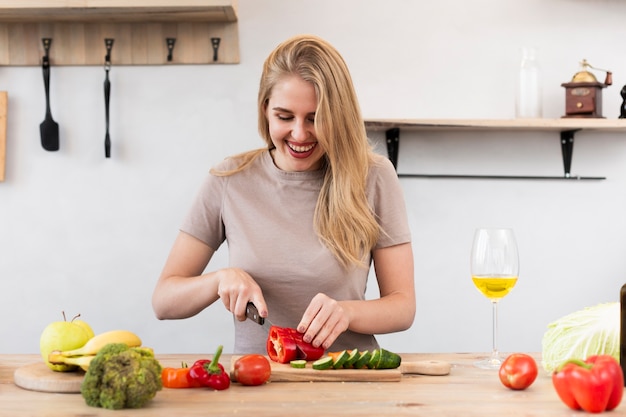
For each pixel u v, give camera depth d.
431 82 2.86
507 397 1.25
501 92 2.87
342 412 1.15
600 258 2.90
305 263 1.77
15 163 2.83
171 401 1.22
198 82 2.83
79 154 2.83
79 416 1.13
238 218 1.84
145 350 1.24
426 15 2.86
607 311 1.38
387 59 2.85
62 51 2.80
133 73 2.83
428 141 2.87
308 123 1.68
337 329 1.53
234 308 1.62
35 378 1.31
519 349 2.89
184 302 1.73
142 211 2.84
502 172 2.88
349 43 2.85
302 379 1.39
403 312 1.73
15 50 2.79
